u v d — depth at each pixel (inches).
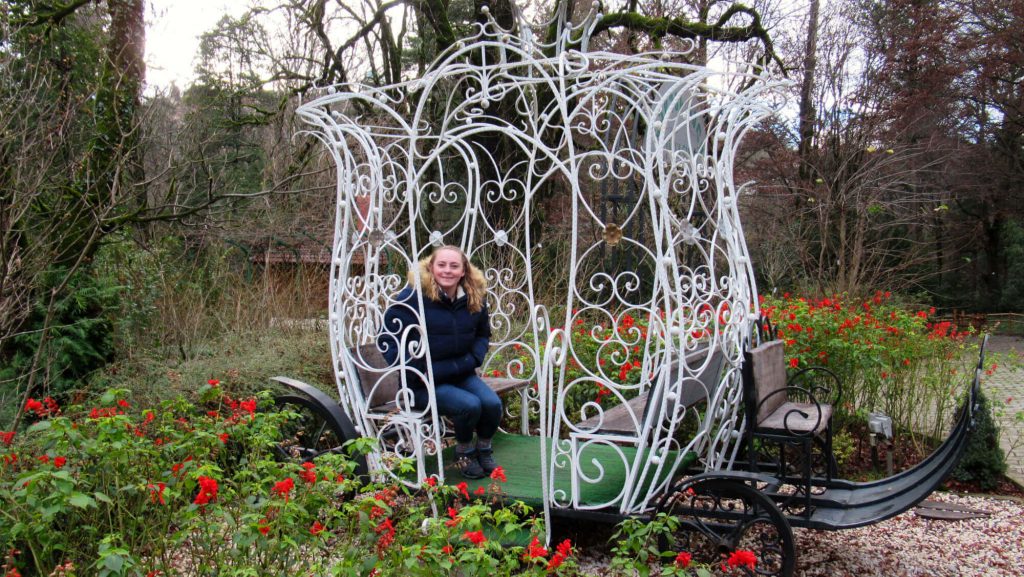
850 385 211.2
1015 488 193.3
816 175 512.1
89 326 199.0
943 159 564.1
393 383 158.9
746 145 531.2
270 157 346.6
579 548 141.5
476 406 137.7
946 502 179.0
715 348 128.5
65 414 138.4
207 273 277.4
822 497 135.0
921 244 523.2
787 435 128.3
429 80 136.2
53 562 99.7
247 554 87.4
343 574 82.0
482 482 138.9
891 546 149.3
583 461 150.9
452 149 394.6
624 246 247.6
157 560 112.5
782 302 250.7
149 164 279.1
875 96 527.5
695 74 121.4
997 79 615.8
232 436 121.6
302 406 149.7
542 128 146.6
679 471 139.1
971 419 117.6
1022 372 383.6
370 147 145.1
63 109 206.5
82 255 171.5
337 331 143.9
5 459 98.0
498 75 133.0
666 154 151.3
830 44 520.4
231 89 366.0
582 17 389.1
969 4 595.5
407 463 106.1
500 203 369.7
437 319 140.9
